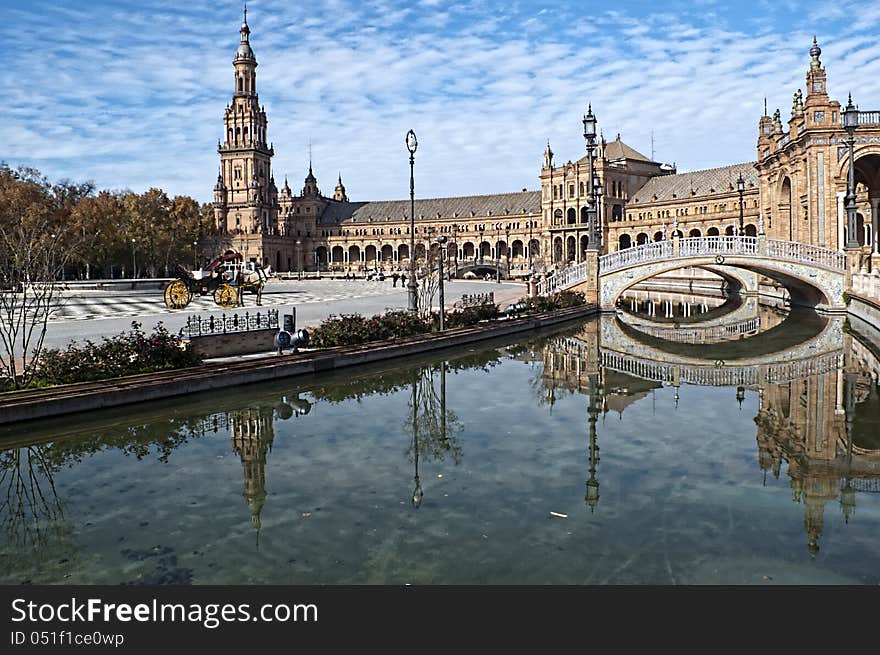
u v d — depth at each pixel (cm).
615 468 1520
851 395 2328
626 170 17225
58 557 1109
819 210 6050
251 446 1739
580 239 16862
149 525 1232
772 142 7669
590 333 4312
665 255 5425
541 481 1436
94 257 11662
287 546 1132
